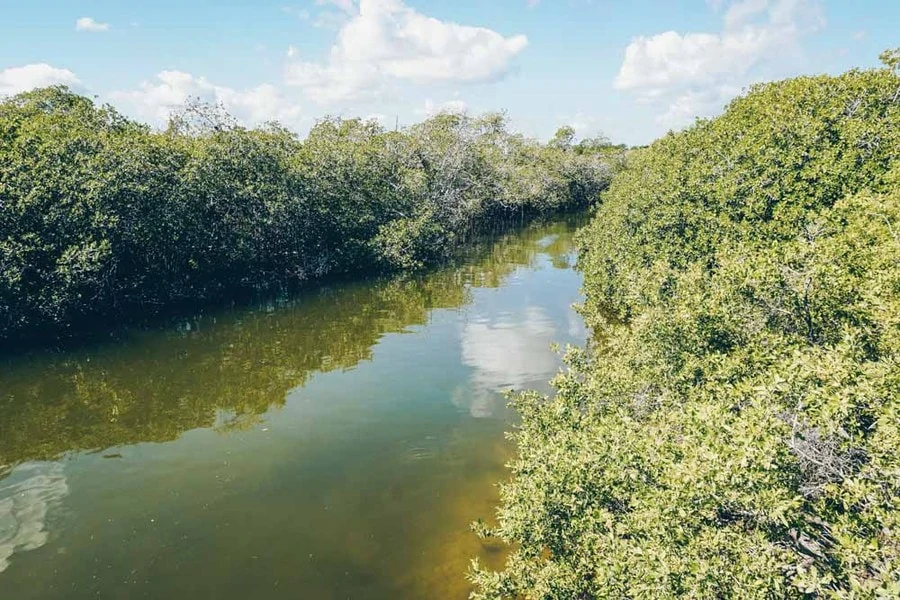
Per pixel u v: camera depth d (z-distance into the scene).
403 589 12.33
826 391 8.48
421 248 49.03
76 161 30.02
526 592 10.21
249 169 39.09
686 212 23.95
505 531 10.75
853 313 11.16
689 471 7.82
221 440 19.12
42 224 27.59
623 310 26.08
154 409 21.42
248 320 32.75
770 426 8.18
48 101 40.56
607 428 10.78
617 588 7.96
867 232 13.06
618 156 119.31
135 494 16.05
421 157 58.28
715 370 12.16
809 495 8.49
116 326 31.30
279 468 17.38
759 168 21.95
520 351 26.92
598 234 38.62
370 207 49.62
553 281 42.09
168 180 34.50
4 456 18.03
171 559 13.41
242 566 13.16
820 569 7.44
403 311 34.47
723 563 7.01
